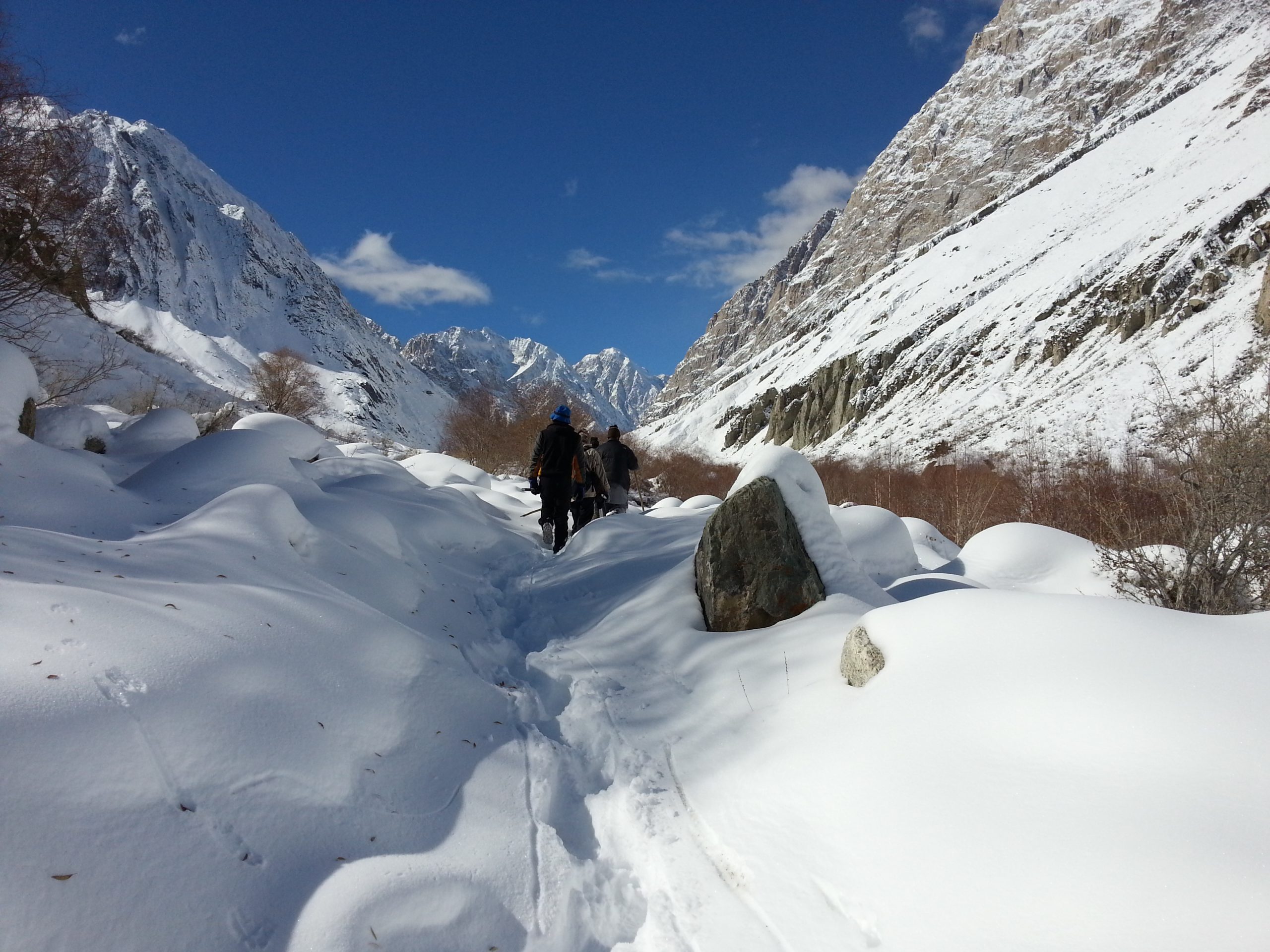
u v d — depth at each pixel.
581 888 2.11
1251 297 41.41
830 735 2.49
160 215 162.38
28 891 1.40
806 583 3.96
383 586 4.06
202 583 2.86
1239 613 4.46
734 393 130.00
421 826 2.20
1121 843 1.50
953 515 13.19
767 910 1.89
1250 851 1.36
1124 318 53.06
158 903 1.54
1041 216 95.69
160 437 7.08
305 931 1.62
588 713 3.23
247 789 1.95
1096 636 2.14
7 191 6.89
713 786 2.57
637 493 17.08
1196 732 1.69
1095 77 171.75
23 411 5.29
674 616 4.19
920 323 84.38
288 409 30.38
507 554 6.45
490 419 21.81
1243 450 4.49
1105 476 11.45
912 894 1.69
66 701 1.81
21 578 2.37
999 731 1.99
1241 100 83.19
